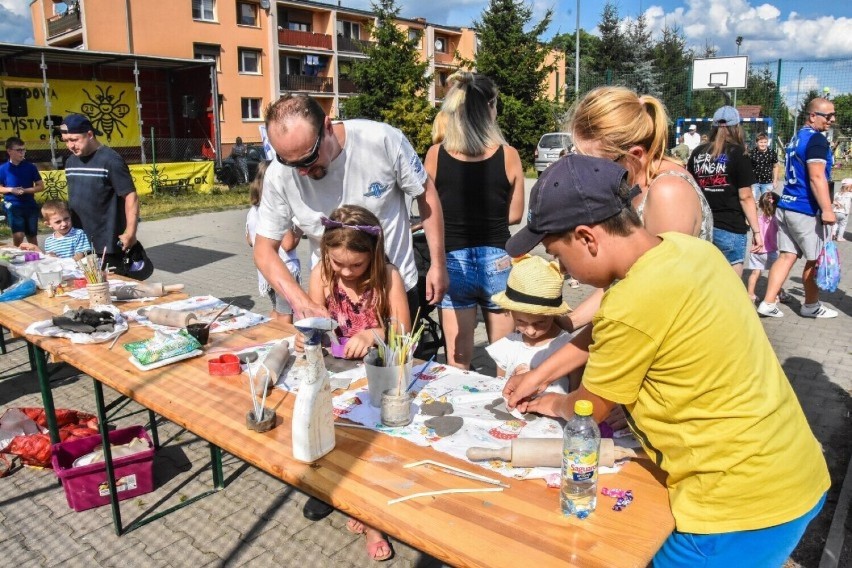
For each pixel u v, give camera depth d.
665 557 1.44
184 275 7.77
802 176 5.30
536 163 23.05
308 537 2.75
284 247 3.95
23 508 2.97
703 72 18.97
